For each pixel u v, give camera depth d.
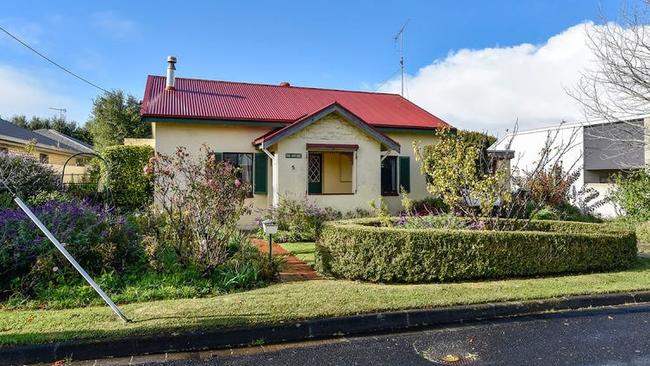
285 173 12.00
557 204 14.48
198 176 6.68
